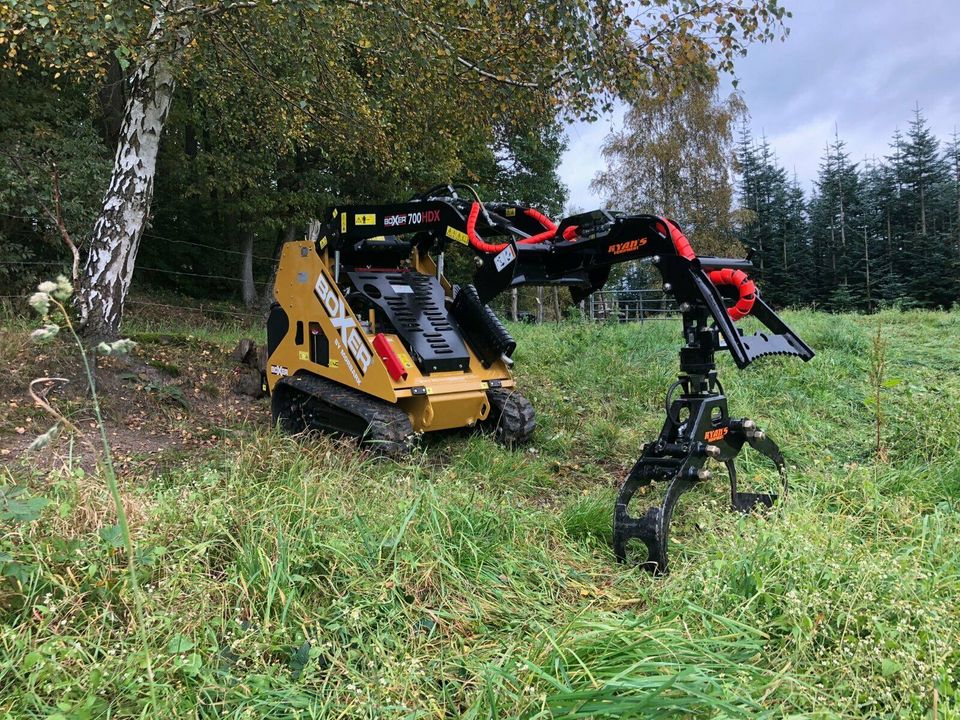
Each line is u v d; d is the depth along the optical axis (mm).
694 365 3924
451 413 5551
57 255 10820
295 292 6184
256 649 2404
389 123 9445
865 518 3732
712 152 26344
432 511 3361
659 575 3320
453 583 3021
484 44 7934
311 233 8367
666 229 3951
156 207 17641
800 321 10672
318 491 3473
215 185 14539
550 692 2178
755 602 2740
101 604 2514
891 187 52031
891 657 2283
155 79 7137
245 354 8000
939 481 4301
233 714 2152
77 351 6789
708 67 7961
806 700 2238
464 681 2393
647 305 23156
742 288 4117
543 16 7156
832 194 53344
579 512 3969
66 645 2258
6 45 9859
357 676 2354
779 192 54625
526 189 24609
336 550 2939
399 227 5473
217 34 7707
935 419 5297
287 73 9680
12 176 9406
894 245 46625
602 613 2783
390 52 7812
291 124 9711
